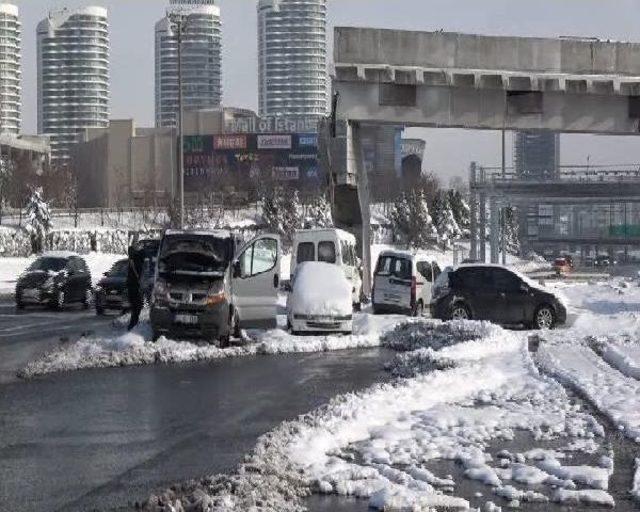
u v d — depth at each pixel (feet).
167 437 70.79
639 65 233.76
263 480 54.13
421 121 234.17
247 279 148.36
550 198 419.74
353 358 130.93
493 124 235.61
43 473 58.49
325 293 157.28
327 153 232.53
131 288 156.35
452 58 231.09
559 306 178.70
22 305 226.38
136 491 53.93
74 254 239.71
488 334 142.61
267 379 107.14
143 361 122.52
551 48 232.32
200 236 139.54
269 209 534.37
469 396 90.33
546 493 54.24
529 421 76.59
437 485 55.98
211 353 130.11
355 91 232.53
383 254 211.61
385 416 78.13
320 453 63.26
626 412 79.46
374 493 51.98
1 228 527.81
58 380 104.94
